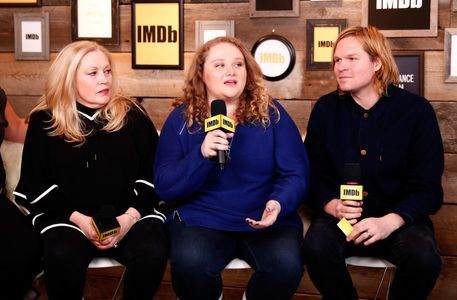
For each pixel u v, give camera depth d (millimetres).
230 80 2072
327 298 2021
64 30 2781
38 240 2090
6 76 2838
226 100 2125
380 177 2145
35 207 2160
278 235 2029
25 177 2189
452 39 2488
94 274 2869
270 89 2664
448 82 2512
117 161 2180
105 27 2734
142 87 2758
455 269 2586
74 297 1992
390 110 2162
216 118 1892
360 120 2178
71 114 2170
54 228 2072
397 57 2543
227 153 1998
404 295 1963
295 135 2174
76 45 2209
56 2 2775
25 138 2303
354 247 2102
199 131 2115
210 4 2670
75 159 2154
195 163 1979
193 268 1928
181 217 2090
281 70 2631
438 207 2123
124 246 2041
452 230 2576
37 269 2105
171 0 2676
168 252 2031
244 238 2074
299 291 2740
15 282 2057
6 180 2422
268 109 2166
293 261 1945
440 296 2613
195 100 2148
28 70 2822
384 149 2141
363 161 2152
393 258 2012
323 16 2594
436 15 2488
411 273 1926
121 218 2111
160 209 2238
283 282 1941
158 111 2754
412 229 2029
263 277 1956
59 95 2172
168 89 2738
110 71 2258
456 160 2547
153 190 2219
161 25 2697
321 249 1974
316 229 2064
